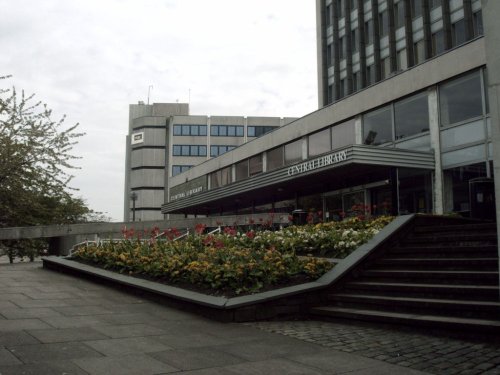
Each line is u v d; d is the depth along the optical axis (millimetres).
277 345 6066
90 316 7465
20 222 21672
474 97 18469
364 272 9172
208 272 8852
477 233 9750
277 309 7977
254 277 8633
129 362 5016
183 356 5371
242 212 36500
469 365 5152
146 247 12602
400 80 21766
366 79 37094
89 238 17203
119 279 10352
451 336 6496
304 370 4969
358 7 38000
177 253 11633
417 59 32062
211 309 7754
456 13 29078
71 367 4719
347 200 24734
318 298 8445
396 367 5102
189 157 83688
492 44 5906
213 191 33938
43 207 22438
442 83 19953
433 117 20109
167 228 17109
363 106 24000
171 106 91438
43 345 5539
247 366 5059
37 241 23156
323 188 26641
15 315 7215
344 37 39844
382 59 35562
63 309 7938
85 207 26172
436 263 8648
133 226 17031
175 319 7594
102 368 4746
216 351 5672
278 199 31172
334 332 6938
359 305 8070
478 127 18172
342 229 13320
